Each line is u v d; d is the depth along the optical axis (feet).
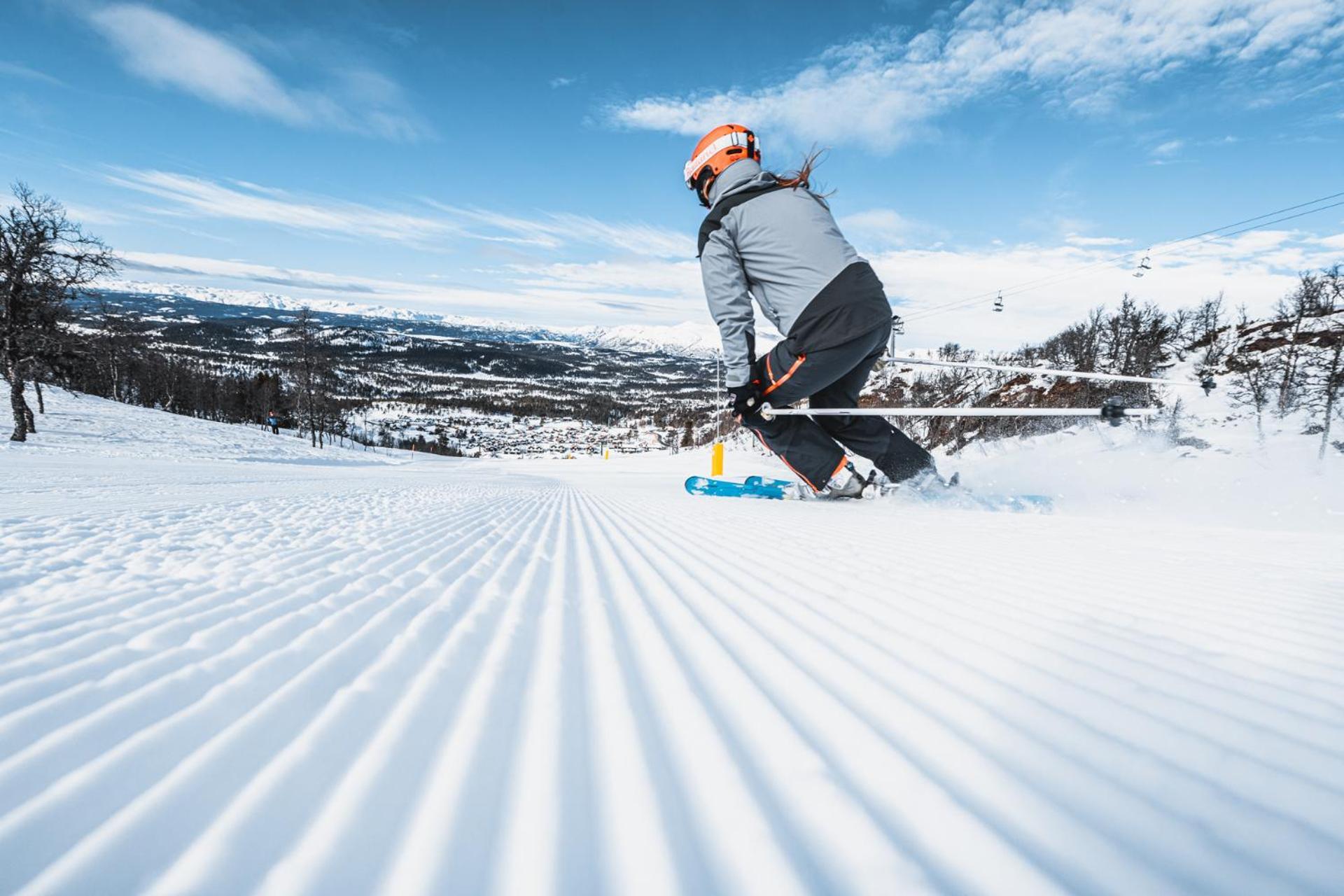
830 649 3.97
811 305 12.63
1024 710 2.89
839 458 15.57
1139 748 2.45
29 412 76.02
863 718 2.82
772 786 2.17
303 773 2.20
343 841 1.79
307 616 4.60
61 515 11.03
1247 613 4.68
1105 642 4.00
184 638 3.95
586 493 30.76
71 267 71.10
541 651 3.92
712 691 3.19
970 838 1.85
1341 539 9.30
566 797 2.09
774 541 9.61
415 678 3.32
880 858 1.74
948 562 7.18
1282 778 2.19
